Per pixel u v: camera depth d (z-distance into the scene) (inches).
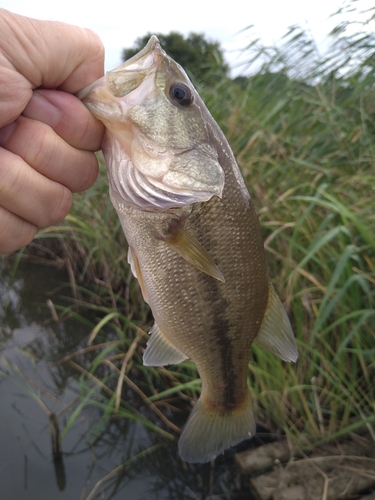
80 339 23.0
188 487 14.7
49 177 6.8
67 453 15.9
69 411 17.9
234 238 9.1
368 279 15.3
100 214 25.1
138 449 16.1
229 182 8.9
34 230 7.2
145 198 8.0
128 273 23.1
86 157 7.1
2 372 19.9
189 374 18.5
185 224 8.6
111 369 20.3
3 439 16.4
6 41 6.0
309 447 14.8
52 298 27.5
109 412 16.4
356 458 14.3
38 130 6.5
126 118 7.5
